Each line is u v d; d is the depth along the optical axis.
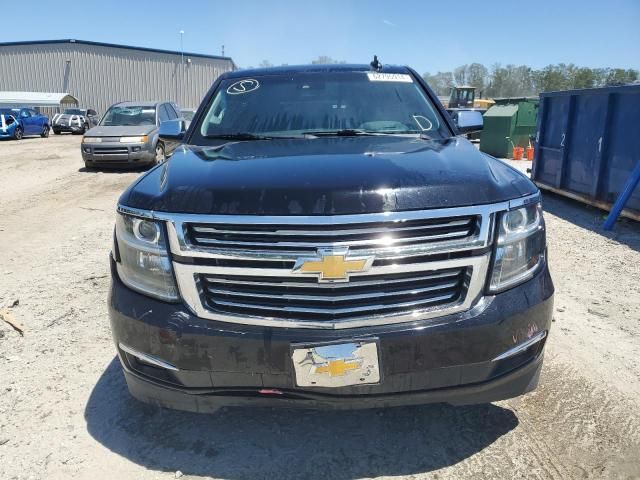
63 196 9.52
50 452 2.49
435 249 2.05
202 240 2.10
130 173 12.71
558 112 8.91
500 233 2.15
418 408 2.81
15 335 3.72
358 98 3.67
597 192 7.73
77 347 3.55
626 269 5.20
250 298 2.11
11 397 2.95
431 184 2.13
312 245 2.01
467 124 3.98
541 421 2.69
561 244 6.18
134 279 2.28
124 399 2.92
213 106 3.73
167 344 2.15
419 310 2.09
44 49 49.16
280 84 3.83
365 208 2.02
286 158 2.54
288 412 2.78
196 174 2.36
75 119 32.88
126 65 49.97
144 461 2.43
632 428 2.62
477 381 2.19
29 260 5.52
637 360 3.33
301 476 2.33
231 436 2.60
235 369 2.12
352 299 2.05
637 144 6.88
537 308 2.24
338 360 2.05
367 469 2.37
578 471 2.33
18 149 20.27
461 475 2.32
